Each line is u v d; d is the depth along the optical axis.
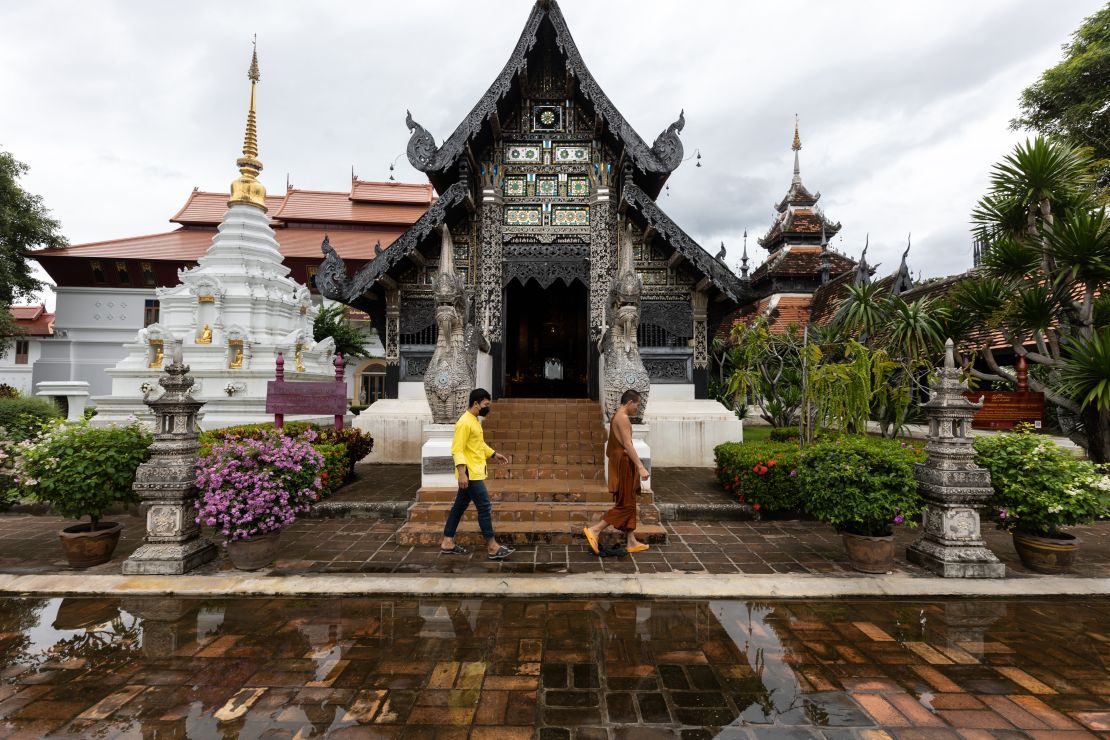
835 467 4.59
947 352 4.79
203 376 12.91
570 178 9.91
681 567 4.66
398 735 2.43
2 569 4.56
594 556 4.94
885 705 2.70
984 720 2.59
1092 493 4.39
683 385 9.55
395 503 6.30
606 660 3.12
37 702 2.69
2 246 22.69
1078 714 2.64
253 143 16.42
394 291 9.73
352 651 3.21
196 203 27.41
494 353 9.59
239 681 2.88
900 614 3.82
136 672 2.97
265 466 4.70
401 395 9.64
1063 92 12.63
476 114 8.71
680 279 9.69
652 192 9.93
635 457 4.91
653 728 2.49
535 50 9.68
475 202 9.70
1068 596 4.14
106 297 24.78
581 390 13.17
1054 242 6.65
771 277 21.33
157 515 4.51
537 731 2.47
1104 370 6.22
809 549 5.20
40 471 4.54
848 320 9.49
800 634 3.48
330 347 17.16
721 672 3.00
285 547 5.16
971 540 4.50
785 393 11.03
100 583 4.18
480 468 4.89
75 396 14.01
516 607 3.88
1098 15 12.25
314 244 26.02
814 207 22.52
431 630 3.49
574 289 13.67
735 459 6.54
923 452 5.32
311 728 2.47
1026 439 4.85
